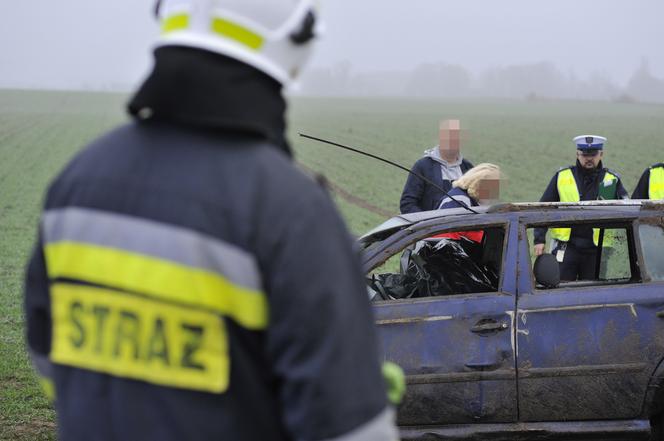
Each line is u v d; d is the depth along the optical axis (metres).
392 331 4.75
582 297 4.82
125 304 1.52
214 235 1.45
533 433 4.78
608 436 4.82
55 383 1.63
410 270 5.31
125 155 1.56
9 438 5.34
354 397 1.43
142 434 1.50
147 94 1.50
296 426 1.44
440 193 7.07
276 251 1.43
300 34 1.56
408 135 46.50
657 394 4.80
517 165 30.88
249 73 1.51
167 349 1.49
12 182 23.00
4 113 61.00
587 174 7.64
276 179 1.47
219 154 1.50
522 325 4.78
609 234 5.54
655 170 7.63
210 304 1.46
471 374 4.74
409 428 4.79
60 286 1.60
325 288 1.43
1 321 8.33
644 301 4.82
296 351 1.43
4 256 12.38
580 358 4.77
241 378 1.49
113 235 1.52
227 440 1.48
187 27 1.53
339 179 25.42
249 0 1.51
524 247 4.91
